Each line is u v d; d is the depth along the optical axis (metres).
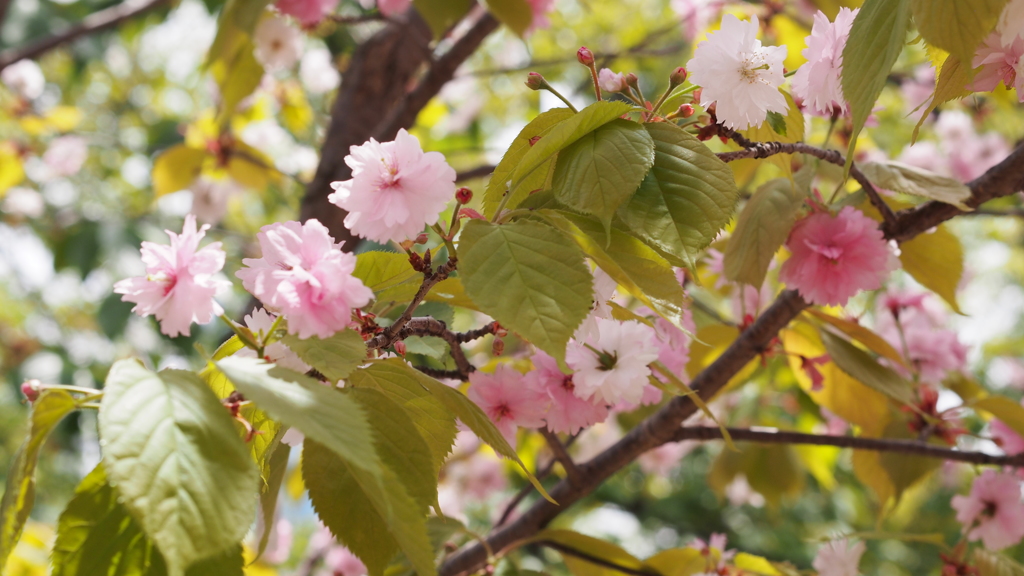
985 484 1.60
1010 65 1.33
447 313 1.48
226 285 1.29
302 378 1.27
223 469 1.24
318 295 1.29
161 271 1.30
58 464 5.07
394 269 1.36
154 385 1.25
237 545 1.25
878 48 1.32
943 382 1.68
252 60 1.74
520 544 1.57
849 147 1.32
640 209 1.32
